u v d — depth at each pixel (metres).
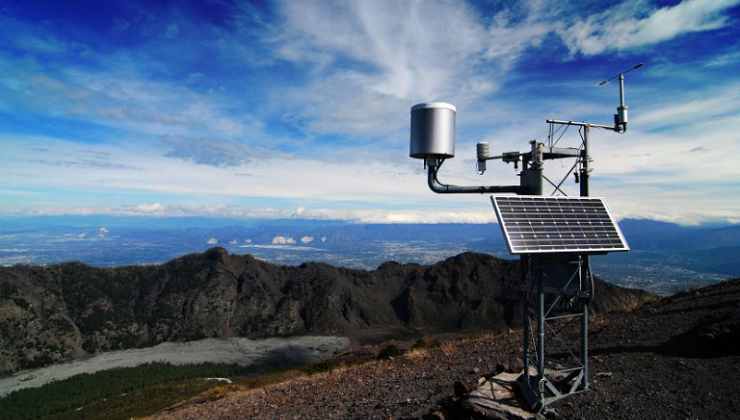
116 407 50.03
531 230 8.37
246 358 95.38
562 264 9.00
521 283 9.07
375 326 124.19
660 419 7.82
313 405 13.20
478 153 9.62
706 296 15.88
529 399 8.48
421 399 10.95
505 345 16.03
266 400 16.08
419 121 9.09
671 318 13.94
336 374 18.52
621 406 8.37
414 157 9.37
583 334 9.11
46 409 62.16
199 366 86.88
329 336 115.75
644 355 11.20
